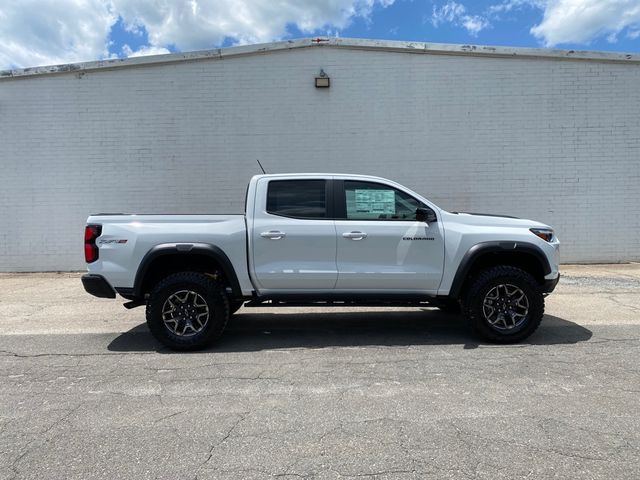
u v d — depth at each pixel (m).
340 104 10.73
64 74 10.70
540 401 3.81
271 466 2.90
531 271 5.74
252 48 10.63
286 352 5.21
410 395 3.97
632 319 6.46
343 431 3.34
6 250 10.91
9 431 3.39
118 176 10.82
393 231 5.41
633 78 10.70
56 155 10.80
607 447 3.08
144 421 3.53
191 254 5.33
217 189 10.84
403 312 7.26
